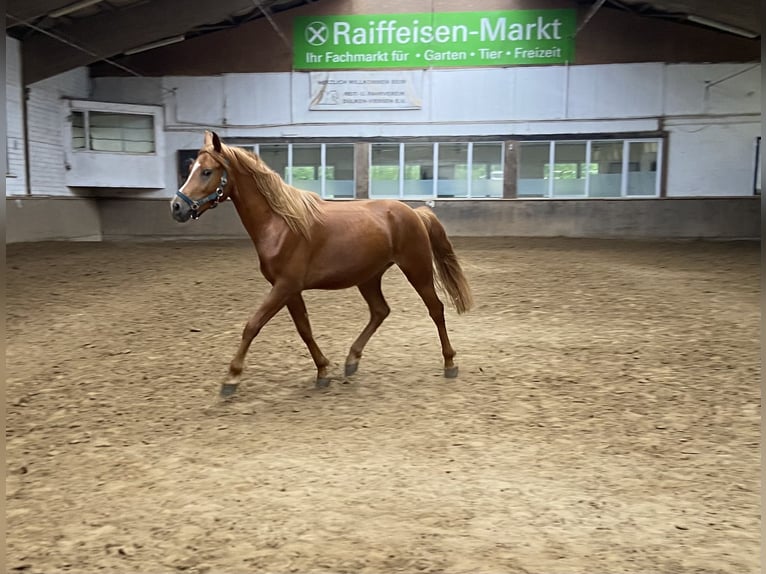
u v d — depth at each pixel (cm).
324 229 434
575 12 1472
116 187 1522
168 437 378
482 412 416
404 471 322
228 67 1573
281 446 361
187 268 1020
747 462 332
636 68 1471
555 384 470
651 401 430
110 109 1503
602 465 330
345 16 1538
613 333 613
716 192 1472
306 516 271
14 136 1287
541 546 245
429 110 1545
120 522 269
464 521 266
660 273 954
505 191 1541
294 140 1581
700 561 233
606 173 1509
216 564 233
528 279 912
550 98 1507
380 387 472
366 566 229
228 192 422
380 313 505
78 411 425
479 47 1515
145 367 525
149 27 1346
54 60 1326
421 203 1560
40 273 921
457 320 693
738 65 1430
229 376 441
